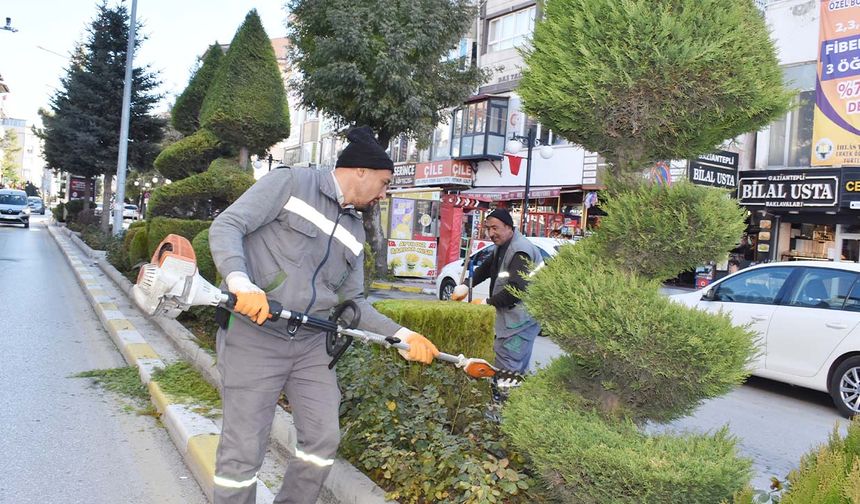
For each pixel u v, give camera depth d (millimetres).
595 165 21062
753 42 2643
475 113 26484
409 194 28109
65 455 4301
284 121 10023
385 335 2924
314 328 2705
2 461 4137
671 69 2551
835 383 6945
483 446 3484
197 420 4613
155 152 28391
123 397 5652
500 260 5250
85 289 12492
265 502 3457
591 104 2713
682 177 2732
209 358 5977
